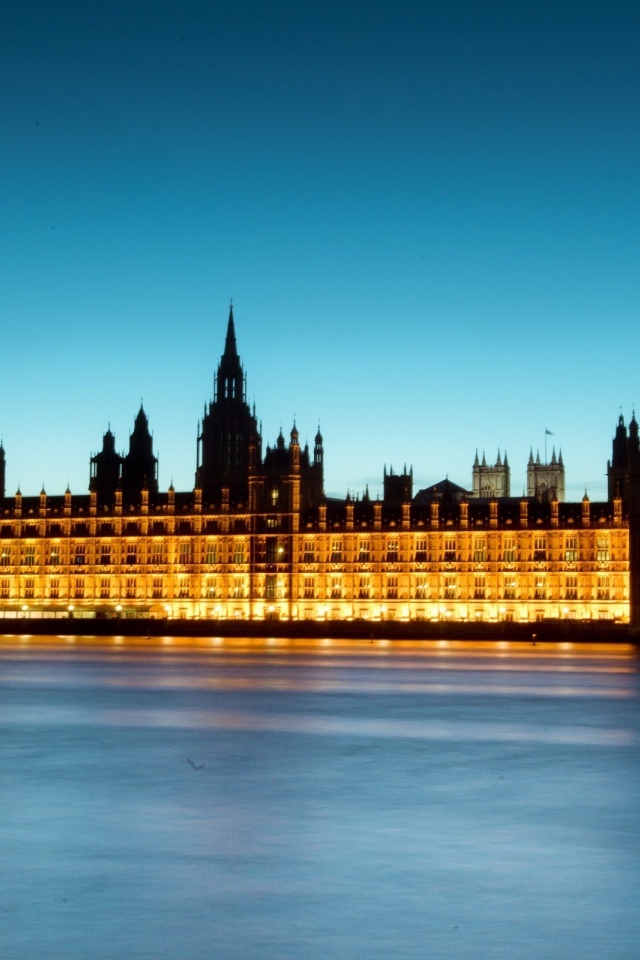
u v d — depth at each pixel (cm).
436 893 3831
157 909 3669
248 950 3300
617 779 5962
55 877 4028
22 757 6731
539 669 14150
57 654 17375
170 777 6022
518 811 5128
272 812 5109
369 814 5062
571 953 3272
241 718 8775
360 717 8862
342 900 3756
